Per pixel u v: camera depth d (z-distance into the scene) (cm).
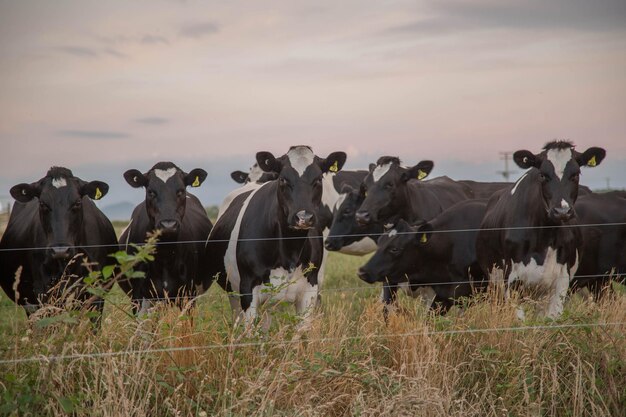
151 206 773
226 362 542
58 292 654
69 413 492
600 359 583
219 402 515
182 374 529
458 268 862
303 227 708
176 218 759
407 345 585
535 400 554
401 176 977
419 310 729
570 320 618
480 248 827
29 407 477
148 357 521
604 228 848
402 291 973
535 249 747
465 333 604
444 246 863
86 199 800
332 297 1035
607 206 866
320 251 767
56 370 488
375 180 977
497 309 634
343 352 580
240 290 762
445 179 1102
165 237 765
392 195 972
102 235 789
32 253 754
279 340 557
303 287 752
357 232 1102
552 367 571
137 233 808
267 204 755
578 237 779
